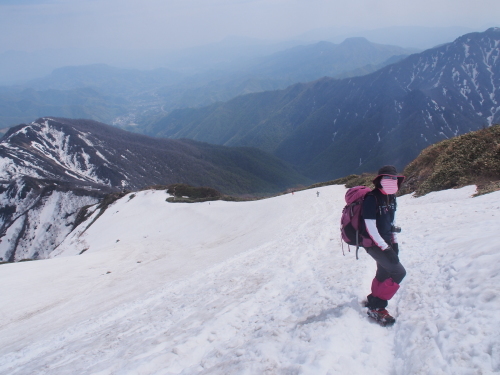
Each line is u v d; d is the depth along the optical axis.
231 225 32.34
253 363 3.51
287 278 7.84
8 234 108.56
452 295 3.77
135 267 23.67
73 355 6.36
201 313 6.83
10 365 8.24
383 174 3.73
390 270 3.74
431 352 2.94
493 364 2.48
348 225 4.05
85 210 86.38
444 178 15.15
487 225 6.13
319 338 3.68
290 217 23.75
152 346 5.22
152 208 54.62
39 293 18.20
